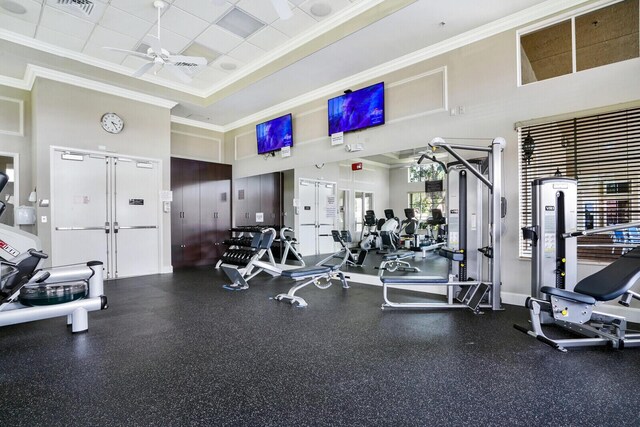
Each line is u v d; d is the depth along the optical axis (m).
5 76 5.59
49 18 4.44
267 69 5.65
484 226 4.43
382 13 4.05
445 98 4.67
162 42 5.09
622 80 3.40
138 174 6.52
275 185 7.39
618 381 2.20
